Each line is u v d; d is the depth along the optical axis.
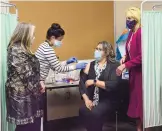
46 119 3.50
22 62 2.12
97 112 2.68
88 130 2.74
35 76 2.19
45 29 3.75
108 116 2.81
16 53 2.13
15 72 2.13
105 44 2.88
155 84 2.73
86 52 4.06
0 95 2.35
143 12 2.61
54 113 3.92
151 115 2.74
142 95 2.66
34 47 3.67
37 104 2.24
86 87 2.85
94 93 2.83
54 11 3.79
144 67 2.65
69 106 4.02
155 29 2.68
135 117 2.75
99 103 2.79
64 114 3.99
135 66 2.67
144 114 2.69
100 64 2.90
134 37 2.70
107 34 4.18
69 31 3.91
